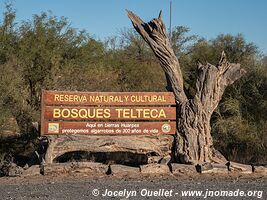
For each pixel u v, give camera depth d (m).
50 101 13.73
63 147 13.48
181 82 14.38
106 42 27.73
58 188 10.82
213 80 14.05
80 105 13.90
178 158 13.81
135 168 13.11
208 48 23.08
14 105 18.72
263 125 18.48
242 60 21.23
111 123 13.97
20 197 9.75
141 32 14.30
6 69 19.02
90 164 13.05
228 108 18.91
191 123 13.80
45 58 21.00
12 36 22.11
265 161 16.30
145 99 14.12
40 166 13.07
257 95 19.39
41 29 22.20
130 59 24.98
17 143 18.77
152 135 14.03
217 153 14.22
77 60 23.03
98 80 21.19
